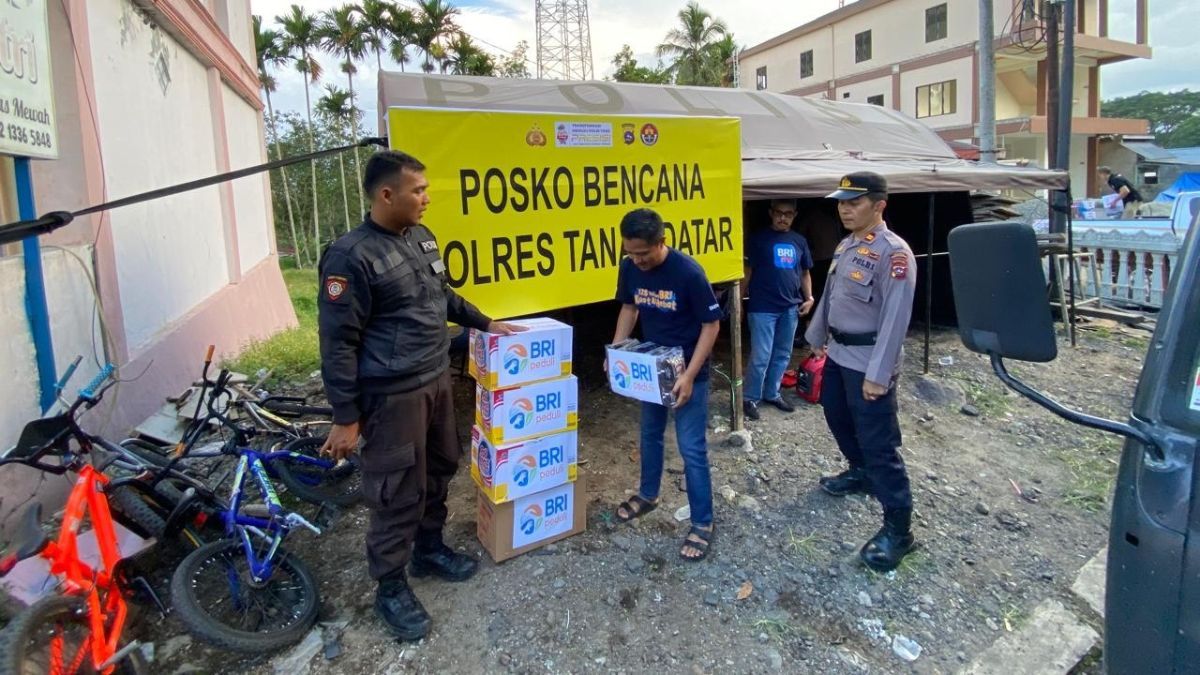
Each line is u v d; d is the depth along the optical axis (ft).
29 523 7.60
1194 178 52.80
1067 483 13.56
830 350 11.18
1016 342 5.65
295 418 15.12
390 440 8.52
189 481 10.76
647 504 11.85
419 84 19.15
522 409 10.14
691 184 13.46
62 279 13.28
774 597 9.87
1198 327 5.06
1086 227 32.73
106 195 15.66
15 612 8.44
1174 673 4.78
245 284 28.84
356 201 78.33
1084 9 84.89
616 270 12.53
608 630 9.17
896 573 10.40
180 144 22.22
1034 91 85.46
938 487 13.23
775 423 16.31
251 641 8.36
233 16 32.55
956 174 21.02
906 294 9.78
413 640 8.89
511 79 21.18
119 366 14.99
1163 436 4.99
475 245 10.77
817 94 101.30
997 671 8.56
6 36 10.26
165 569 10.35
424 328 8.70
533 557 10.62
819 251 25.41
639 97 23.12
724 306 15.30
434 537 10.05
